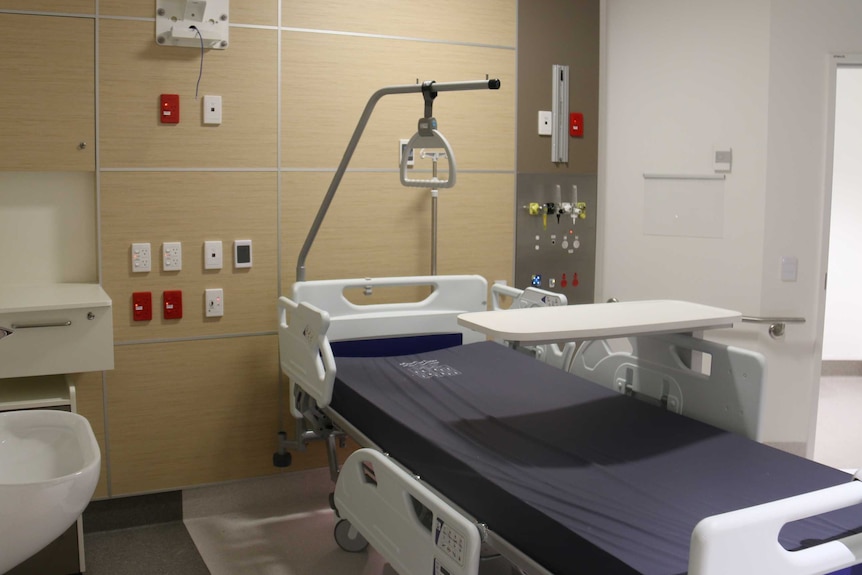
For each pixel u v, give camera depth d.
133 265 3.01
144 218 3.02
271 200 3.20
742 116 3.40
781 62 3.34
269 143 3.17
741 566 1.29
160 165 3.02
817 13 3.33
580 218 3.74
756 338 3.47
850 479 1.79
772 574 1.33
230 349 3.20
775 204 3.39
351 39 3.27
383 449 2.27
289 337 2.89
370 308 3.15
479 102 3.51
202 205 3.10
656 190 3.60
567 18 3.62
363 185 3.35
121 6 2.89
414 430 2.10
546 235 3.70
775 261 3.42
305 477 3.39
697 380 2.27
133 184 2.99
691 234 3.54
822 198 3.41
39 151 2.84
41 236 2.96
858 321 5.62
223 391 3.21
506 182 3.60
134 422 3.09
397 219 3.43
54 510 1.70
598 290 3.79
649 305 2.38
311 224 3.28
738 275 3.46
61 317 2.54
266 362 3.27
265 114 3.15
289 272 3.27
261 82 3.13
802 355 3.46
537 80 3.61
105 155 2.93
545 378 2.62
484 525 1.77
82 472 1.74
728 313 2.22
